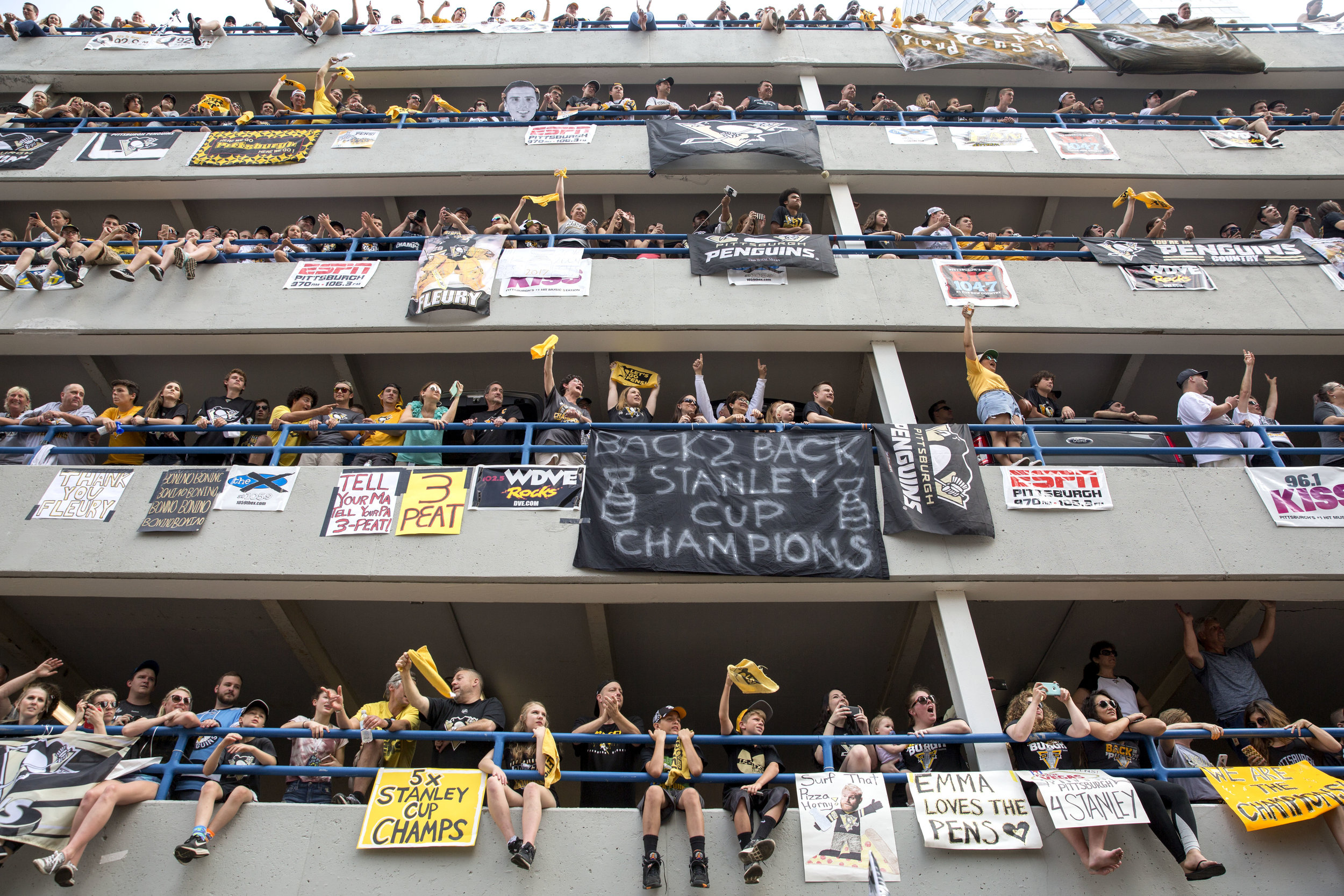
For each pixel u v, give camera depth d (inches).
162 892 227.5
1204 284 408.2
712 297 398.0
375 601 327.6
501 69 589.9
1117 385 434.0
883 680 362.0
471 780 243.6
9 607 327.0
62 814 229.6
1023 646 351.6
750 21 637.3
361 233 438.9
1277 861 237.8
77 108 544.4
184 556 304.3
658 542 302.5
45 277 404.5
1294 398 440.8
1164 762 275.4
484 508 312.2
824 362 418.6
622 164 491.8
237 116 523.2
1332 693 363.9
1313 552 307.6
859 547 305.3
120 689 362.0
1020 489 318.7
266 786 343.6
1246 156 500.7
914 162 492.4
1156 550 308.0
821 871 231.9
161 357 419.8
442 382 429.7
